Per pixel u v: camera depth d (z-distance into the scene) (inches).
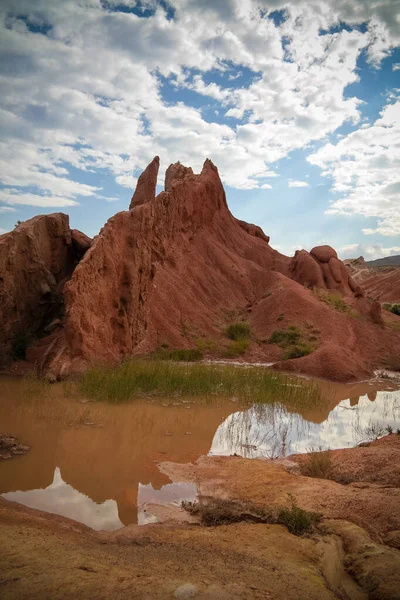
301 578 197.0
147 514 324.5
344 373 1062.4
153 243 1553.9
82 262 906.1
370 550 237.8
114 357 927.0
